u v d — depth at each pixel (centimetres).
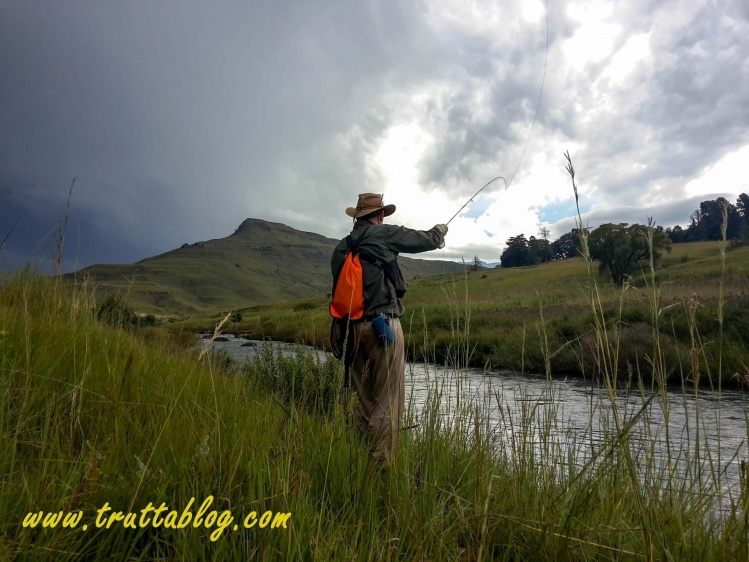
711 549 182
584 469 225
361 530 191
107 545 157
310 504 194
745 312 1293
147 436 219
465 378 347
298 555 163
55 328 365
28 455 195
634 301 1536
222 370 551
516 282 5519
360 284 302
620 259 3462
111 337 429
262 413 305
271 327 2441
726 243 215
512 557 203
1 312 358
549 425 291
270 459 219
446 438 314
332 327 326
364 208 337
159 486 185
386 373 299
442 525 209
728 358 1027
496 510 218
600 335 222
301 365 482
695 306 221
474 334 1827
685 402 220
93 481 168
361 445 262
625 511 212
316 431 278
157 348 489
